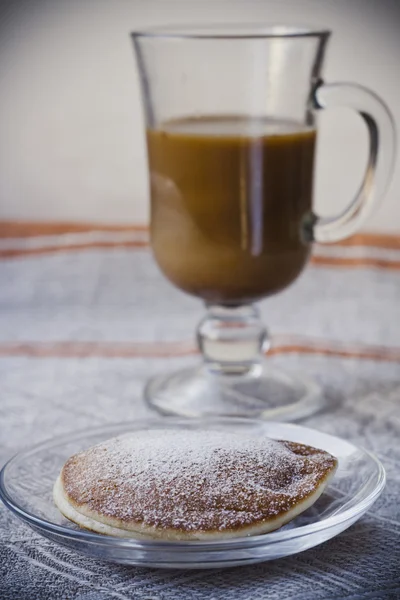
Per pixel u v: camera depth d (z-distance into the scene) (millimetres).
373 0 694
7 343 575
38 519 369
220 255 499
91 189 738
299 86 500
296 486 381
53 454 418
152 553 358
